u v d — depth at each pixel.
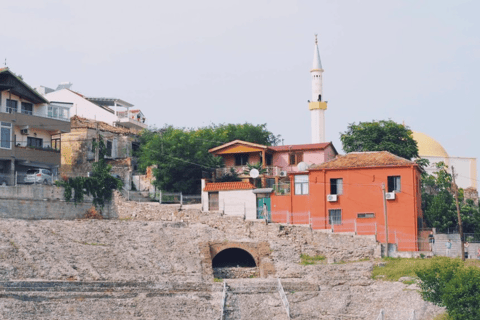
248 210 83.25
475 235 82.00
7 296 56.25
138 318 56.91
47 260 63.69
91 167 94.50
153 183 90.00
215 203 84.19
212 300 62.16
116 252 68.44
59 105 87.50
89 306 57.44
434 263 60.53
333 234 75.12
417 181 80.12
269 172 93.56
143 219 80.44
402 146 95.25
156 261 68.19
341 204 79.81
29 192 73.75
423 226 81.88
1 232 66.56
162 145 92.75
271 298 63.84
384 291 65.06
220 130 104.38
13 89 80.44
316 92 112.19
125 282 61.84
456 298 56.16
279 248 74.06
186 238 73.75
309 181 81.50
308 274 70.19
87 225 73.12
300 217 81.69
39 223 71.25
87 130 96.19
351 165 80.19
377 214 78.25
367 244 74.00
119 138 101.19
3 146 78.00
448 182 97.62
